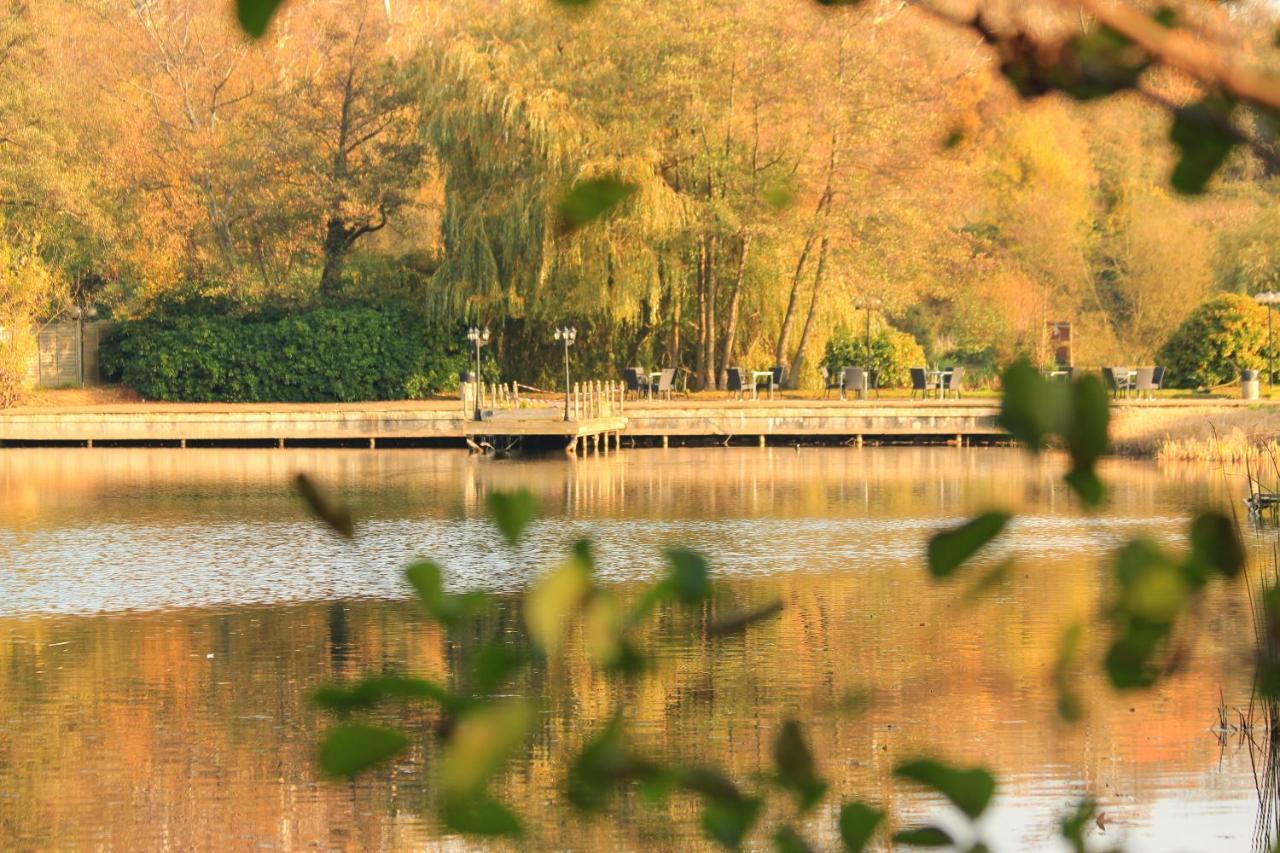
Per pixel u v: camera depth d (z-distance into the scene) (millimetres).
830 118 108438
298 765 28484
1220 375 121938
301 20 135250
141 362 122812
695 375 125625
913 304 132250
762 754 26312
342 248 132500
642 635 38281
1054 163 133875
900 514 68375
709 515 68625
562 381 125062
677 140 114500
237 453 104125
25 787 27484
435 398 123375
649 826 14844
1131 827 23016
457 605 3150
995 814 23781
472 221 114562
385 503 73812
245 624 43000
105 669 37250
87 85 140250
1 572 53094
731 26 109250
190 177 134000
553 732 27438
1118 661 3312
